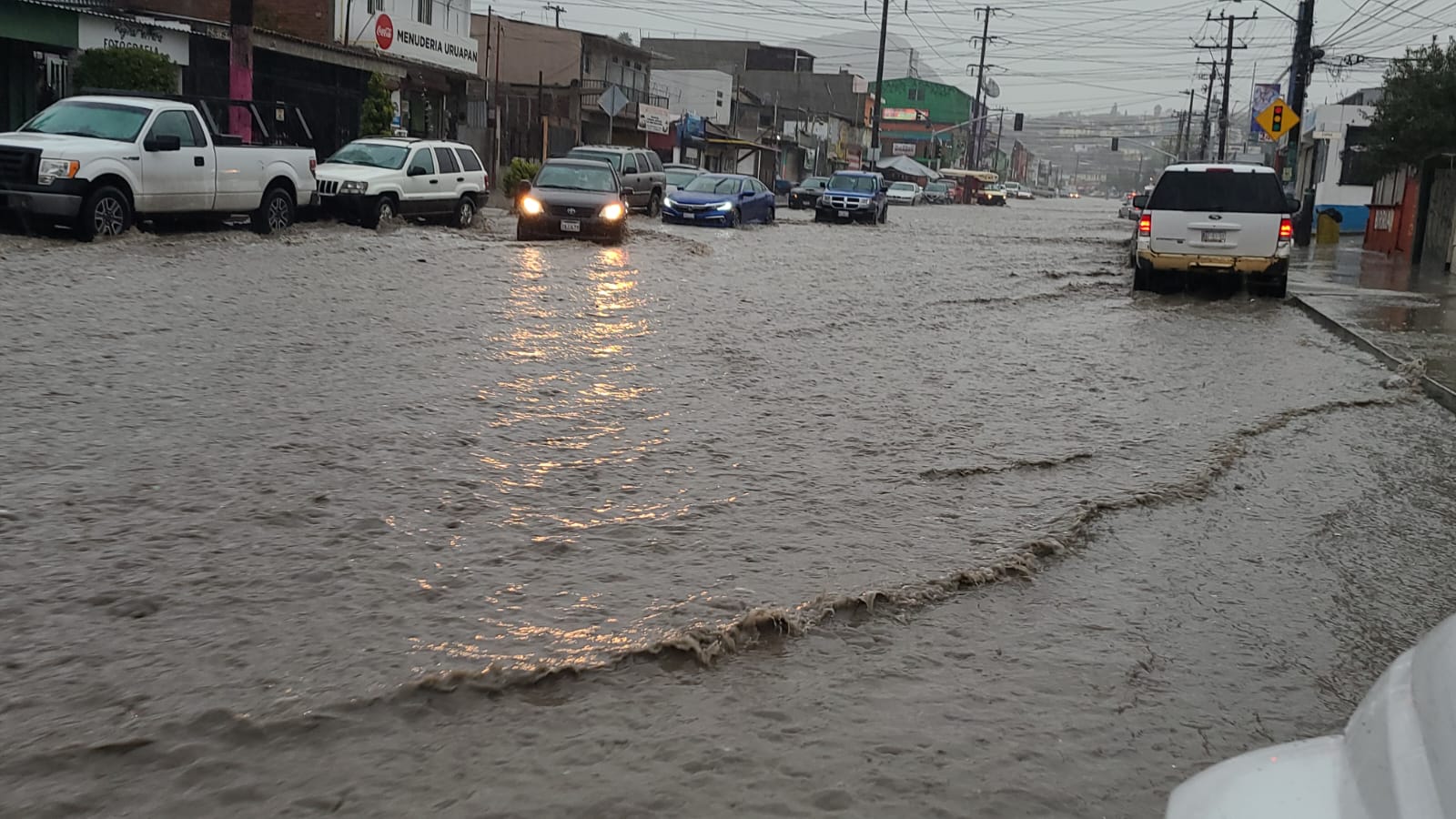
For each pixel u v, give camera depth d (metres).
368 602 4.59
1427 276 22.89
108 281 12.44
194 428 6.97
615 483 6.41
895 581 5.11
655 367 9.88
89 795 3.22
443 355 9.73
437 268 16.00
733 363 10.29
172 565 4.85
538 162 44.41
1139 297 18.33
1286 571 5.68
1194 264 18.19
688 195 31.28
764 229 31.75
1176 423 8.79
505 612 4.58
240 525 5.37
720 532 5.68
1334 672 4.52
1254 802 1.79
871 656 4.42
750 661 4.32
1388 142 28.22
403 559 5.08
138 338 9.55
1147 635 4.78
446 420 7.55
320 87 33.59
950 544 5.68
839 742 3.73
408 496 5.95
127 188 16.25
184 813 3.17
